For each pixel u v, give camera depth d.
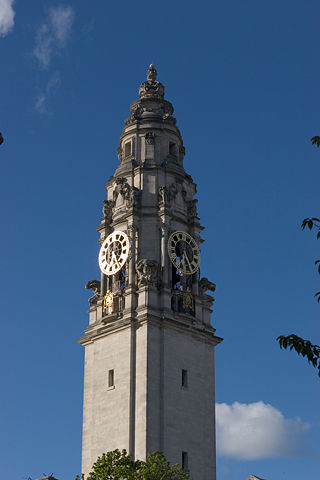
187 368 82.94
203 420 82.44
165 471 67.88
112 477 68.56
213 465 81.69
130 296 83.69
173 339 82.75
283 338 32.59
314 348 32.38
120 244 87.44
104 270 88.06
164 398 79.38
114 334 83.94
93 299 88.69
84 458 81.88
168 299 83.62
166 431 78.31
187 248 88.19
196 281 87.88
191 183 93.69
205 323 86.81
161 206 87.88
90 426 82.75
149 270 84.50
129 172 91.31
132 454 77.19
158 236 87.19
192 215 90.81
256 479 86.50
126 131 95.31
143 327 81.56
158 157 92.81
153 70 101.31
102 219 91.12
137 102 97.69
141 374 79.69
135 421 78.44
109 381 82.44
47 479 86.81
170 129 94.75
